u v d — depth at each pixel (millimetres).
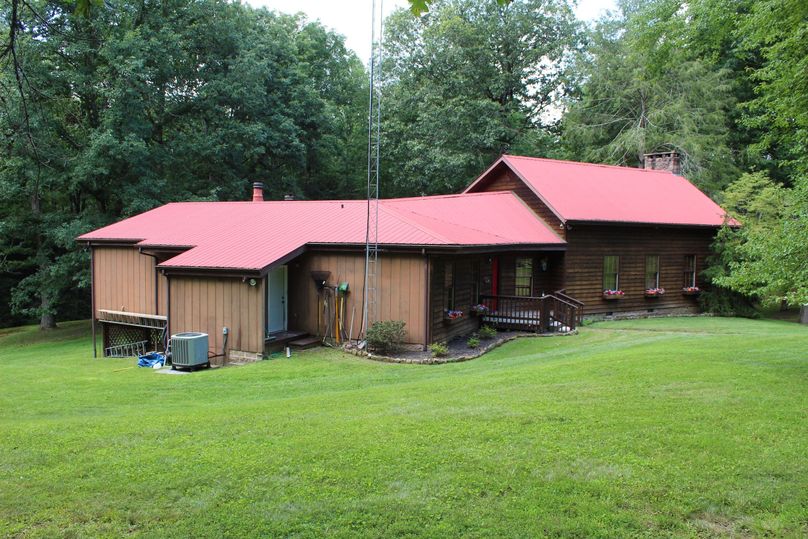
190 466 5352
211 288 14391
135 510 4566
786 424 6090
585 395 7414
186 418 7105
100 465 5434
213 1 27750
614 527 4242
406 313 13961
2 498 4789
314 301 15156
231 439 6113
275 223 16875
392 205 17812
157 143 26828
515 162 21266
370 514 4441
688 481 4855
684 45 19453
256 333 13812
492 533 4184
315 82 39062
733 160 30812
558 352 12352
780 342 11438
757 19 14242
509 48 34969
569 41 34500
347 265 14711
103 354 18906
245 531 4246
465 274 16562
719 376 8219
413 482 4934
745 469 5039
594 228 19781
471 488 4812
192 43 26984
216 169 29531
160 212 20578
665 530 4211
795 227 8258
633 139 29719
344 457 5469
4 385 11430
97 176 24453
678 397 7172
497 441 5789
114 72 22141
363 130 40094
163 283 17562
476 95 34094
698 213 22422
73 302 31375
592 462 5234
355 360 13078
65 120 19250
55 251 27828
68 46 16328
